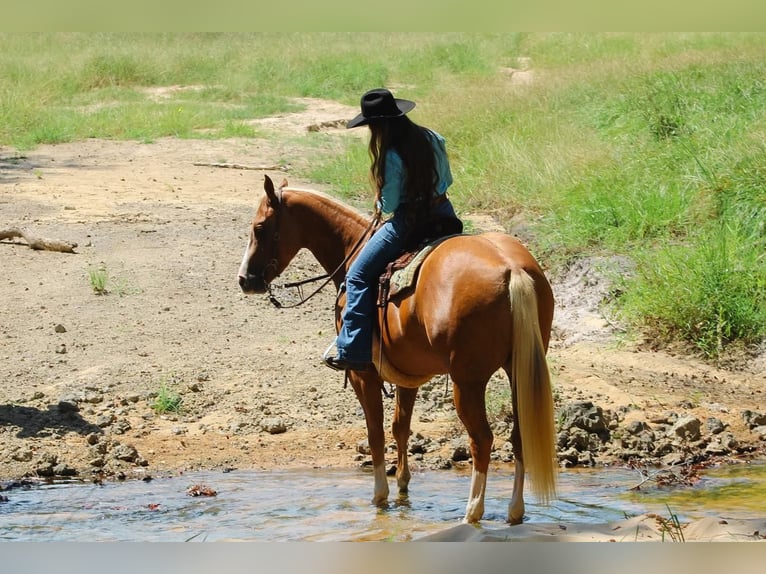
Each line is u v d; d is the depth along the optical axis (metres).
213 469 9.49
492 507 8.11
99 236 16.38
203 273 14.79
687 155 16.78
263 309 13.69
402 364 7.71
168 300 13.77
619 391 11.27
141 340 12.51
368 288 7.77
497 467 9.51
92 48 37.69
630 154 17.62
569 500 8.30
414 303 7.32
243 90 33.09
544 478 6.67
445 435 10.28
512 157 18.84
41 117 26.89
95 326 12.86
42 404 10.73
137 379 11.43
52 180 20.44
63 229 16.67
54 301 13.61
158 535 7.46
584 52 33.38
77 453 9.71
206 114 28.59
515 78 32.22
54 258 15.26
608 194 16.06
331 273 8.67
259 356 12.16
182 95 32.41
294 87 33.59
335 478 9.19
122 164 22.42
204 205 18.59
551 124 20.92
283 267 8.73
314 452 9.93
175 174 21.38
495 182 18.20
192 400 11.01
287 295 14.23
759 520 7.54
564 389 11.27
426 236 7.74
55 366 11.73
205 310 13.50
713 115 18.69
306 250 15.98
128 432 10.25
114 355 12.05
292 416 10.72
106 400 10.93
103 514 8.09
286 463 9.66
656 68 23.62
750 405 11.09
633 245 14.67
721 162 15.74
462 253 7.15
